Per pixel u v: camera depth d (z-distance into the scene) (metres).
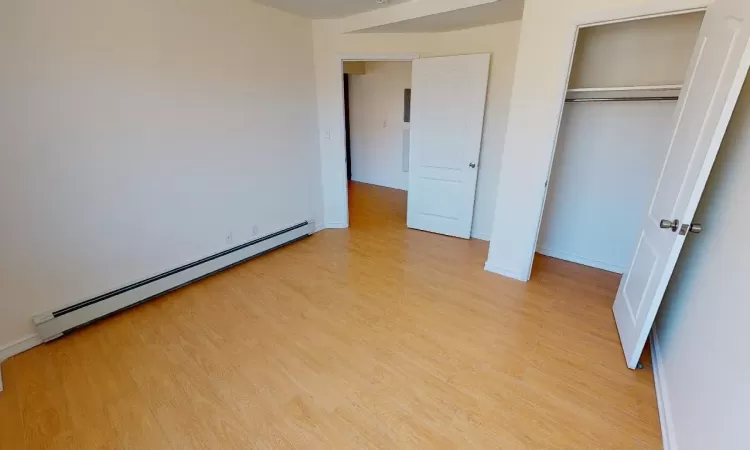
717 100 1.52
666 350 1.94
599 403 1.81
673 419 1.59
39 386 1.91
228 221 3.22
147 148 2.54
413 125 4.00
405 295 2.83
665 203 1.96
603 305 2.70
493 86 3.49
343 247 3.79
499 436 1.63
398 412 1.76
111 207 2.43
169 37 2.51
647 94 2.76
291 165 3.72
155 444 1.59
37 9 1.93
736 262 1.35
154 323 2.46
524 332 2.37
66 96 2.11
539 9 2.44
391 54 3.72
